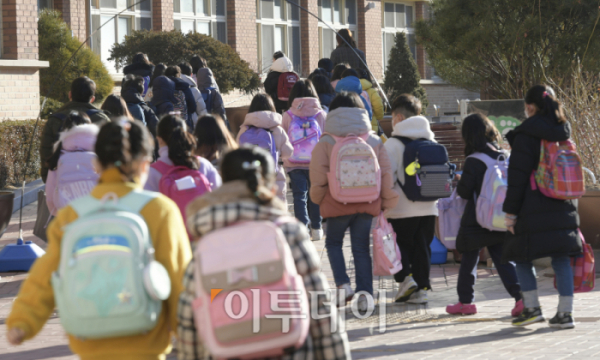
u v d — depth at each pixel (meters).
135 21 50.41
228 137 11.47
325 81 21.73
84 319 5.38
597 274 16.47
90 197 5.92
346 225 12.94
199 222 5.30
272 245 5.16
